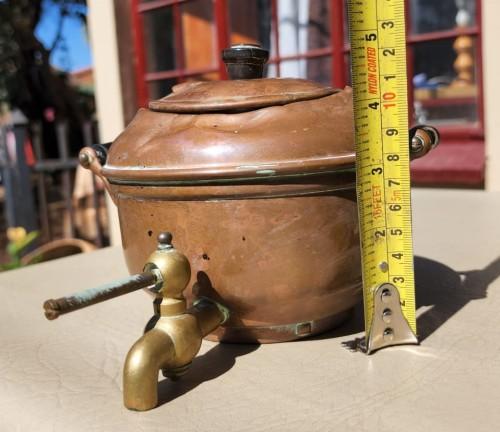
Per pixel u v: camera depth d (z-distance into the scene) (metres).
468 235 0.39
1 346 0.25
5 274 0.38
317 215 0.20
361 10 0.19
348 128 0.21
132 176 0.20
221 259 0.20
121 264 0.39
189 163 0.20
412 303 0.21
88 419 0.18
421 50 0.69
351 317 0.25
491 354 0.21
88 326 0.27
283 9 0.76
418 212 0.49
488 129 0.56
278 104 0.20
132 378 0.18
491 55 0.55
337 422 0.17
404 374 0.19
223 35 0.77
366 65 0.19
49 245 0.70
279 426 0.17
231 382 0.20
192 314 0.20
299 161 0.19
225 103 0.20
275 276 0.20
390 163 0.20
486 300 0.26
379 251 0.21
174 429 0.17
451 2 0.67
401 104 0.20
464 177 0.59
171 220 0.20
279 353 0.22
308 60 0.74
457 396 0.18
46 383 0.21
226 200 0.20
